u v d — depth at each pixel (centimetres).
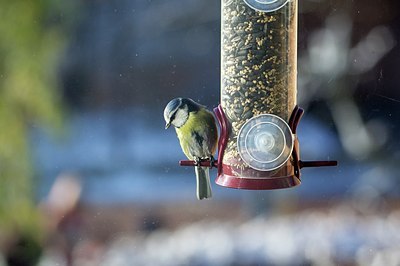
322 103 1071
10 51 1116
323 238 1201
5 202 1099
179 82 1158
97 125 1234
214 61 1139
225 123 683
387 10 1018
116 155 1251
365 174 1216
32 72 1120
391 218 1198
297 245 1197
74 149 1210
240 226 1254
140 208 1274
